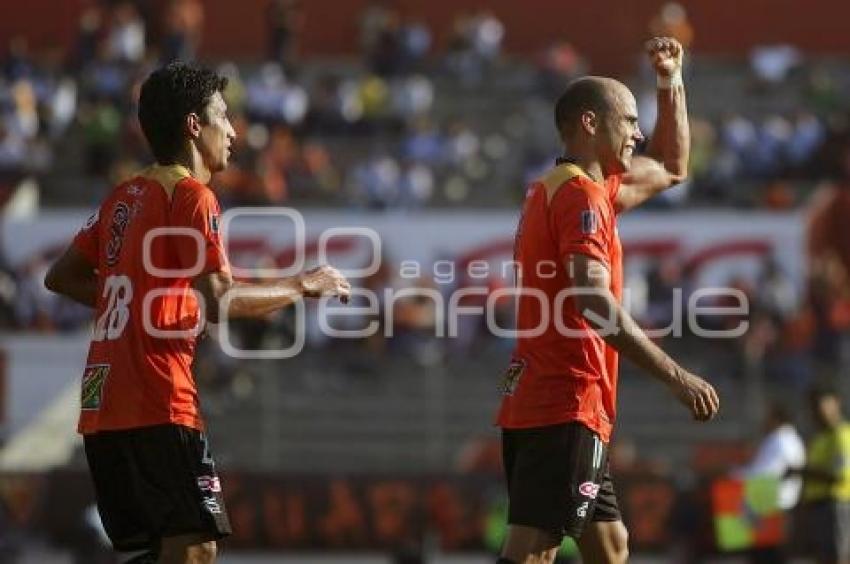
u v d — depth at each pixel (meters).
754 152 121.25
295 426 93.62
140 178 27.03
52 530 79.19
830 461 57.50
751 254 101.88
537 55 143.88
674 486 79.12
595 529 27.89
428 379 94.06
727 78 136.38
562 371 27.05
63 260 28.12
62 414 90.00
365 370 94.50
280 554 82.00
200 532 26.30
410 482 82.00
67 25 142.62
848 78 137.38
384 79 130.38
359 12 144.00
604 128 27.67
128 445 26.23
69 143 125.88
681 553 72.81
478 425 94.50
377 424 94.12
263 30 144.62
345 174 121.44
